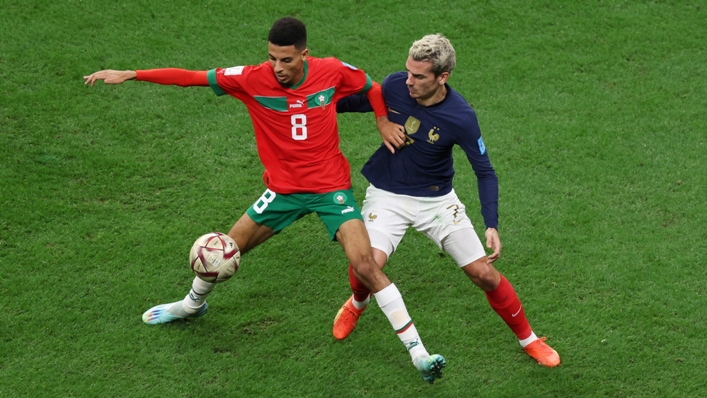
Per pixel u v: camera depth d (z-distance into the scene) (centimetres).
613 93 3008
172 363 1897
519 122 2839
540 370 1945
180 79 1756
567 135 2784
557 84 3039
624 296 2161
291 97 1750
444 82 1727
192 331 1989
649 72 3123
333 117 1814
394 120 1822
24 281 2077
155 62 2956
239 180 2514
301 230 2359
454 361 1962
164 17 3191
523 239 2350
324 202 1811
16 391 1788
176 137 2658
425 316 2095
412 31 3247
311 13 3291
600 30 3334
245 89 1753
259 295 2125
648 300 2147
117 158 2536
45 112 2672
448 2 3425
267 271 2203
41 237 2223
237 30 3167
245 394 1833
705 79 3094
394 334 2030
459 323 2077
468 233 1850
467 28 3294
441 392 1878
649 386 1912
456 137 1770
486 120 2839
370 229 1839
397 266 2259
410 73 1688
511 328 1936
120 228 2288
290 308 2092
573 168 2638
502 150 2706
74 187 2411
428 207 1861
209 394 1827
